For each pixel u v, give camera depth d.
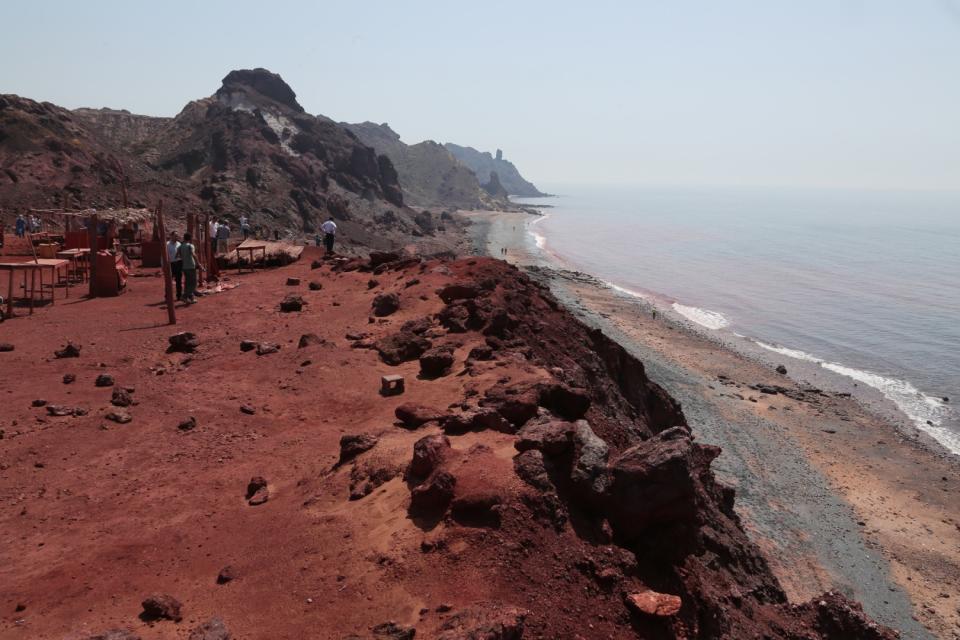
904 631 19.02
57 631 6.60
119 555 8.05
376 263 28.34
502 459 8.48
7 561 7.95
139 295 23.56
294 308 20.70
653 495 7.79
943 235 162.62
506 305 19.59
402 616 6.52
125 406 12.96
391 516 8.17
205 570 7.75
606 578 7.09
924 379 44.59
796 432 33.62
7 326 18.72
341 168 138.00
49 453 10.89
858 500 26.72
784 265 101.50
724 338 53.97
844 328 59.25
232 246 36.69
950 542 23.84
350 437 10.27
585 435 8.57
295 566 7.57
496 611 6.28
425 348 15.66
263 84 150.25
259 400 13.39
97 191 73.31
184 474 10.36
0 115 80.81
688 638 7.14
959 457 31.61
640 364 24.64
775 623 9.47
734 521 18.33
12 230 48.53
